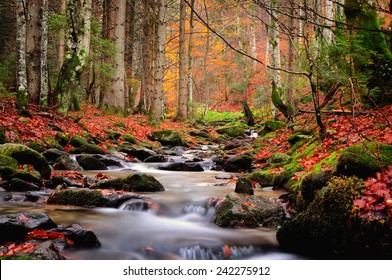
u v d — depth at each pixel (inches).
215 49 1242.6
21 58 443.2
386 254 134.3
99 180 269.7
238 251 166.4
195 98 1604.3
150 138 587.5
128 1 954.1
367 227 140.3
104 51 630.5
